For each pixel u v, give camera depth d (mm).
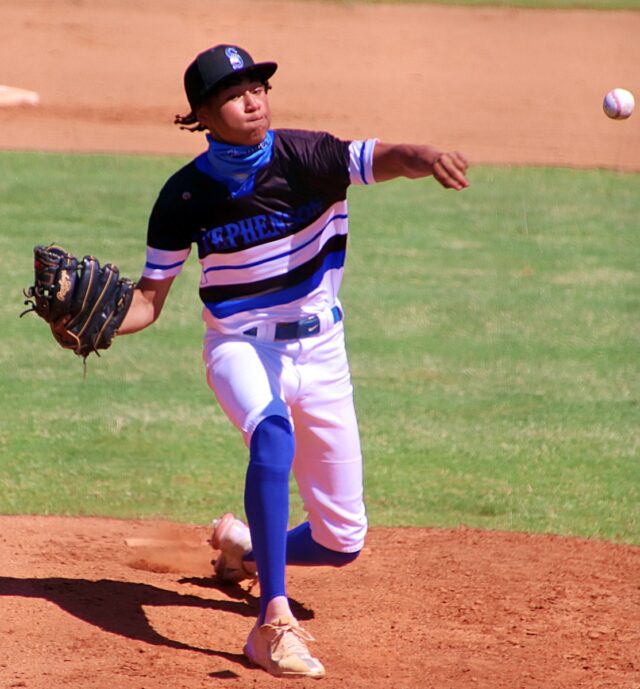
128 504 23734
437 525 22609
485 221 52062
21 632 15336
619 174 61719
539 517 23516
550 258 46844
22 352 35062
